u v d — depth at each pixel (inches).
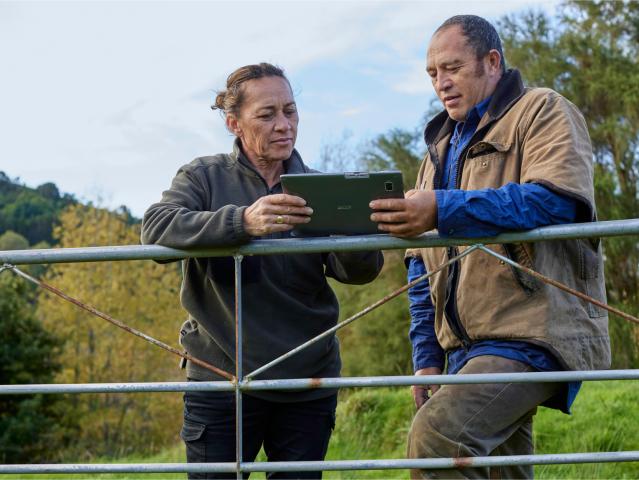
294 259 99.7
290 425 100.2
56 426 788.0
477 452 90.0
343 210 82.9
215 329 98.7
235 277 93.4
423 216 82.0
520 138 95.7
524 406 91.7
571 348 91.0
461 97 104.2
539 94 96.3
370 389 366.9
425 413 92.0
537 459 83.7
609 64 639.1
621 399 246.2
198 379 100.4
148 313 926.4
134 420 916.6
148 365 917.8
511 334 92.0
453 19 106.3
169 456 344.5
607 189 610.5
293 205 81.7
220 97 104.8
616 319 561.6
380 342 749.9
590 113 652.1
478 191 83.2
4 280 863.7
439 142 111.0
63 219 971.9
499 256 83.0
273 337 98.3
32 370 804.6
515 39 689.0
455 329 99.3
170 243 86.0
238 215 83.7
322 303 103.2
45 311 917.2
